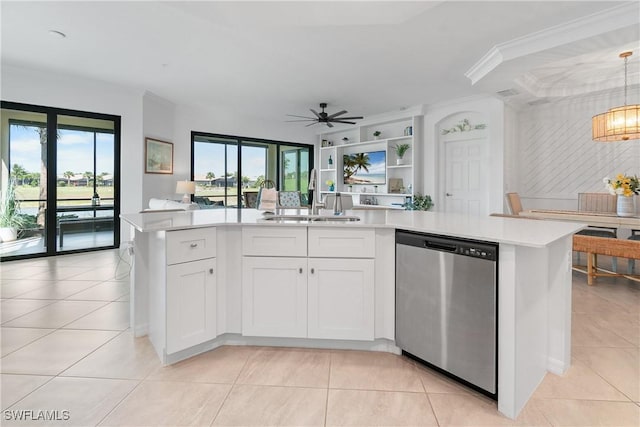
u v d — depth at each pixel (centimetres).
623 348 223
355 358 210
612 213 433
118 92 535
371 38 346
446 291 180
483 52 382
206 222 219
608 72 457
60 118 494
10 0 284
